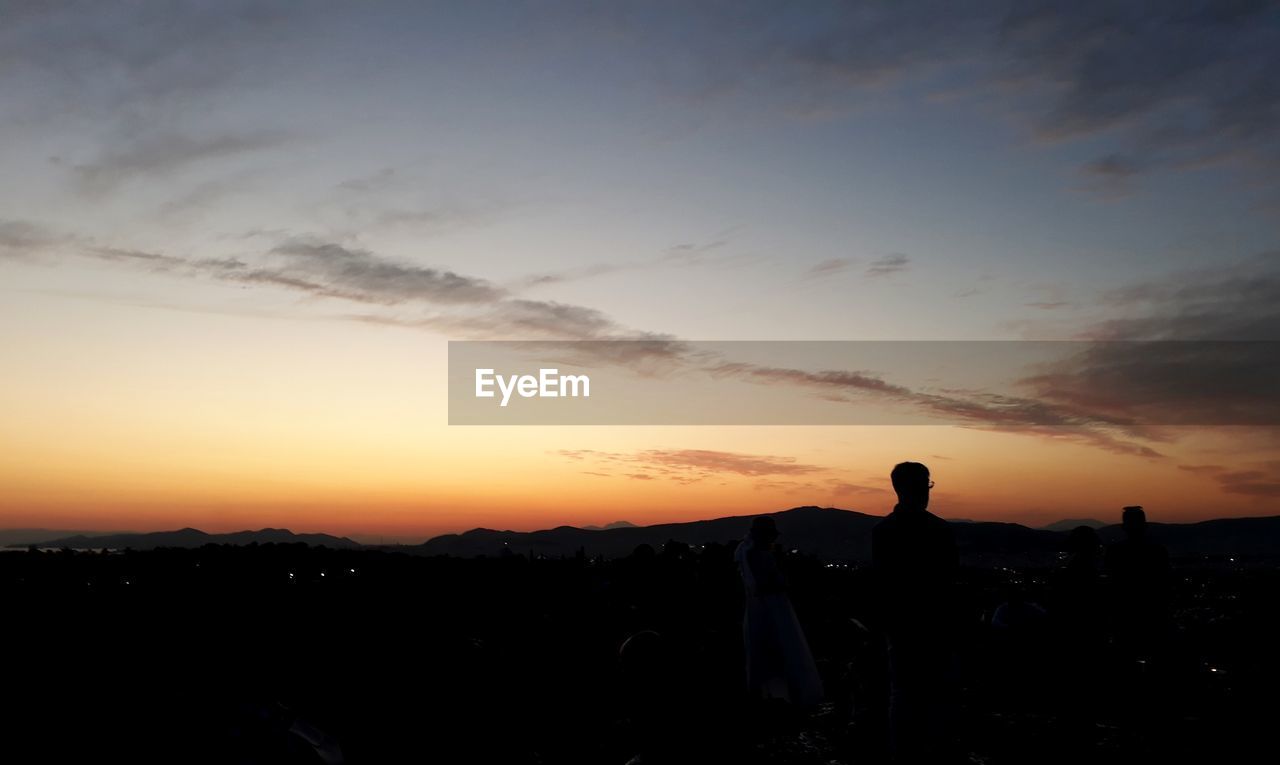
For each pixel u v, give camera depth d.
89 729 6.77
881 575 7.34
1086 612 11.55
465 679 11.43
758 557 10.99
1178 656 10.74
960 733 9.36
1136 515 10.95
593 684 12.47
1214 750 8.59
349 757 8.38
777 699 10.63
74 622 14.34
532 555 32.59
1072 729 9.51
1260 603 18.16
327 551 29.91
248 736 5.28
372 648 13.23
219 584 20.98
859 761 8.15
